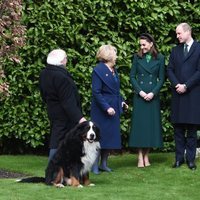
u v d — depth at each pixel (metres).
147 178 11.37
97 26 14.17
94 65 14.09
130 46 14.30
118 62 14.15
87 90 14.11
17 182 10.66
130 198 9.46
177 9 14.30
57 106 10.59
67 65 14.04
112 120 12.13
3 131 14.31
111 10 14.20
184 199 9.51
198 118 11.92
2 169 12.70
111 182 10.95
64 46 14.15
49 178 10.35
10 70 14.06
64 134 10.61
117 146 12.14
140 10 14.25
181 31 12.01
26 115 14.20
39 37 13.98
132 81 12.67
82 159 10.16
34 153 15.13
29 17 13.95
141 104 12.53
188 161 12.04
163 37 14.33
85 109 14.15
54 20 13.98
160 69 12.60
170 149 14.59
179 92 11.88
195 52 11.98
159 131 12.55
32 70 14.05
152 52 12.64
